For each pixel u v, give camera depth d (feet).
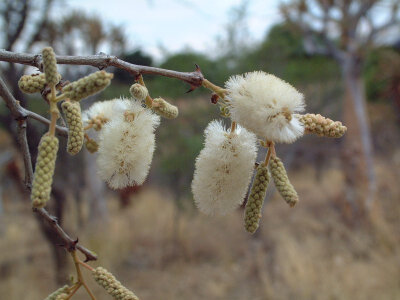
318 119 4.44
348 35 34.76
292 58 43.16
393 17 33.14
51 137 3.67
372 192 33.04
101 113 5.94
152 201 34.76
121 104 5.21
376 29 33.94
